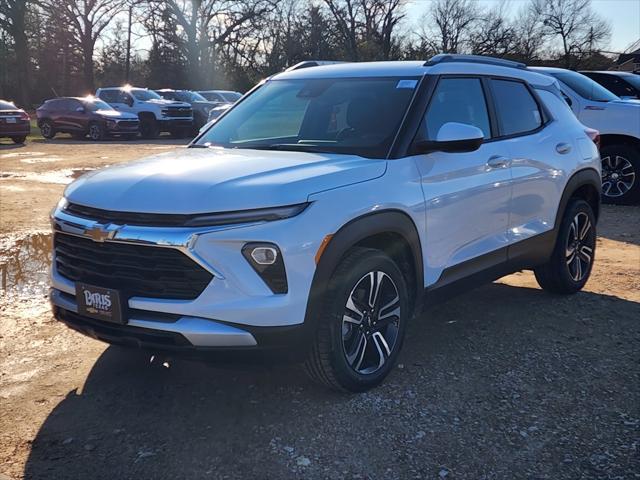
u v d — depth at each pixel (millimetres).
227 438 3328
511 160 4758
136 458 3154
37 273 6219
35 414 3561
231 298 3199
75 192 3676
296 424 3457
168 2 53594
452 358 4324
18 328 4793
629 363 4262
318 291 3367
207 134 4852
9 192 10852
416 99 4238
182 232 3178
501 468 3090
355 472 3049
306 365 3590
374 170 3754
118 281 3379
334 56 58906
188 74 56094
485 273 4625
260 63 58094
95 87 61250
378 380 3824
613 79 12039
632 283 6094
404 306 3934
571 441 3316
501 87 5012
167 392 3820
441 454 3197
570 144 5484
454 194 4195
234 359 3270
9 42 55469
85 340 4582
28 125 22875
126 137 25484
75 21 53688
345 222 3459
